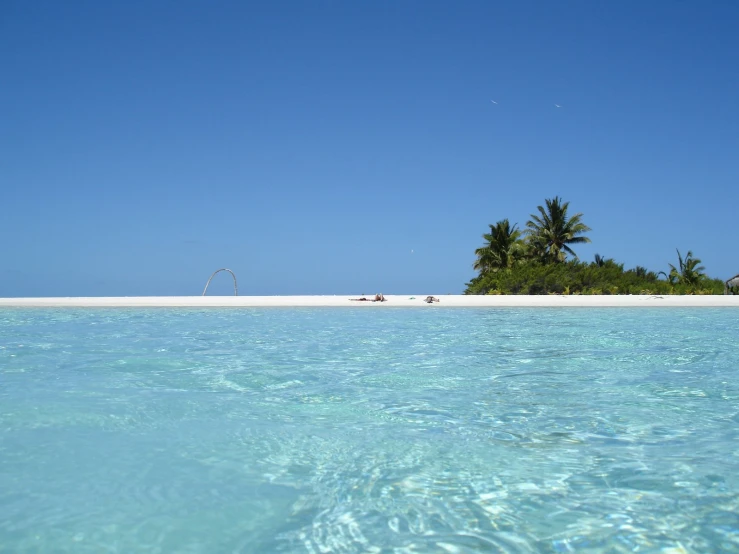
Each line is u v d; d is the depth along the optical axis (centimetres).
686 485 374
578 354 960
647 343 1105
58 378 745
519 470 404
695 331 1332
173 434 490
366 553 289
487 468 408
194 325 1534
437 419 540
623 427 511
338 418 545
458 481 385
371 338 1207
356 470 405
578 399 624
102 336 1251
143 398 627
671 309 2139
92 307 2339
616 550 292
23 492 363
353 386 696
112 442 467
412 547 296
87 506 343
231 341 1155
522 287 3288
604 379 741
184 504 347
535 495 360
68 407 581
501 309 2164
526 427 511
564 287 3234
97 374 774
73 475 393
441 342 1136
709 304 2298
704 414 555
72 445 458
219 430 503
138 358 922
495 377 755
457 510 340
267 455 437
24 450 445
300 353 984
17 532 310
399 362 880
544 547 296
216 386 695
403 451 445
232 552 290
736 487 370
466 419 540
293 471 404
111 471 401
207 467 410
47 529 313
